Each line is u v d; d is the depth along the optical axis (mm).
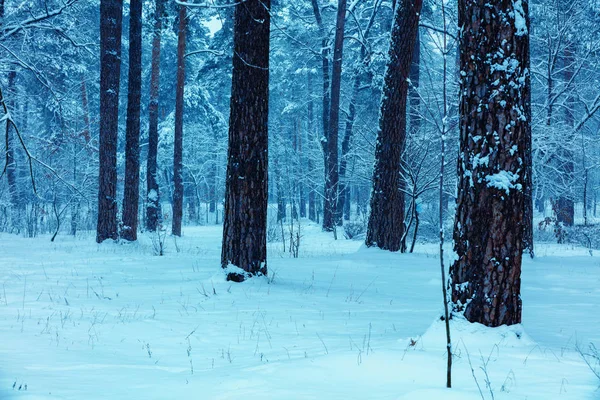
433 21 20141
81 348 5172
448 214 25766
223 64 36219
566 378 3830
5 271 11203
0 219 25688
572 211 25969
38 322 6285
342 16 27500
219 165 50531
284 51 45000
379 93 32812
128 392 3682
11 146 25422
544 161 22172
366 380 3840
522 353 4555
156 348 5301
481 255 5062
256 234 9383
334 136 27656
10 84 24766
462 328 5000
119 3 17500
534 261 13305
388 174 14461
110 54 17375
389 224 14539
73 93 28547
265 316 6906
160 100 46562
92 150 27688
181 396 3578
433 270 11727
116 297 8305
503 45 5121
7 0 20625
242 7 9203
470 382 3740
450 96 18281
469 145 5215
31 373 4137
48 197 29203
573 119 25297
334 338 5512
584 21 25750
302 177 39406
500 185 5016
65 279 10172
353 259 13141
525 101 5180
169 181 50656
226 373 4172
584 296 8828
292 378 3910
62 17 21375
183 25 25344
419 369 4027
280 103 51500
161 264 12594
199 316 6898
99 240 17953
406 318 6762
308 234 27531
